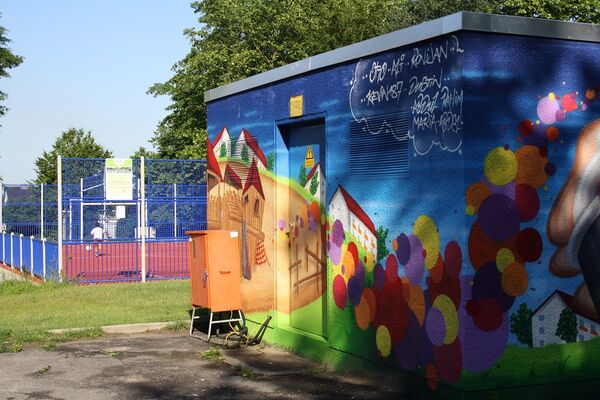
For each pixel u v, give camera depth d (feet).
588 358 23.11
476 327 21.61
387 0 160.25
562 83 22.98
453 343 21.93
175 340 34.63
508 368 22.00
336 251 28.09
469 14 21.56
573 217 23.06
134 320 38.83
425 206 23.29
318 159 30.53
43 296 50.83
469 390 21.49
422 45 23.56
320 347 29.27
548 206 22.68
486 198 21.88
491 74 22.00
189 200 64.54
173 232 64.03
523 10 128.36
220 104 38.81
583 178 23.21
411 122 24.07
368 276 26.17
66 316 41.01
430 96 23.16
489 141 21.91
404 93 24.40
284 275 32.71
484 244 21.80
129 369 28.53
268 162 33.50
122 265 61.98
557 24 22.68
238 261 34.78
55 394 24.79
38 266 67.41
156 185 63.57
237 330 34.81
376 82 25.85
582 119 23.25
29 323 38.70
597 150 23.45
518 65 22.39
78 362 29.71
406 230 24.18
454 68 22.07
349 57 27.12
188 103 141.18
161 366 29.07
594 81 23.47
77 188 61.46
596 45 23.52
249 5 136.15
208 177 40.60
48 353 31.53
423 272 23.36
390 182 25.02
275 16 135.54
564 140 22.97
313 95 29.68
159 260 63.26
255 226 34.86
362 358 26.58
